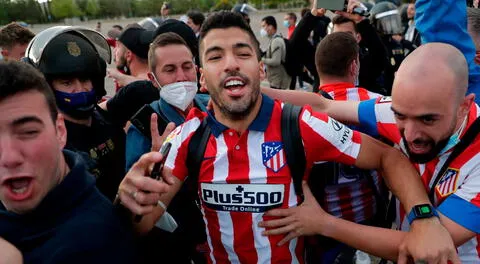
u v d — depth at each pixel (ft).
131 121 6.73
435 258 3.99
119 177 6.95
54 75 6.06
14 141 3.10
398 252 4.41
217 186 4.87
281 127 4.75
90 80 6.46
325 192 6.68
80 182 3.42
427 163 4.75
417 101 4.01
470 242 4.67
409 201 4.44
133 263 3.67
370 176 6.81
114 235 3.46
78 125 6.49
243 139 4.77
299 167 4.72
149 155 3.62
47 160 3.24
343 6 9.68
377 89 13.37
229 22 4.69
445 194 4.57
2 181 3.12
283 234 4.86
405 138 4.38
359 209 6.93
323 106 6.06
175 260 5.93
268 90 6.15
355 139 4.88
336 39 8.19
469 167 4.39
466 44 6.20
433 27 6.13
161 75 7.48
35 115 3.15
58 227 3.25
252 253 4.94
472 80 6.33
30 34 10.48
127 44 10.92
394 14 15.12
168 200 4.89
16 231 3.22
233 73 4.59
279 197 4.79
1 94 3.04
